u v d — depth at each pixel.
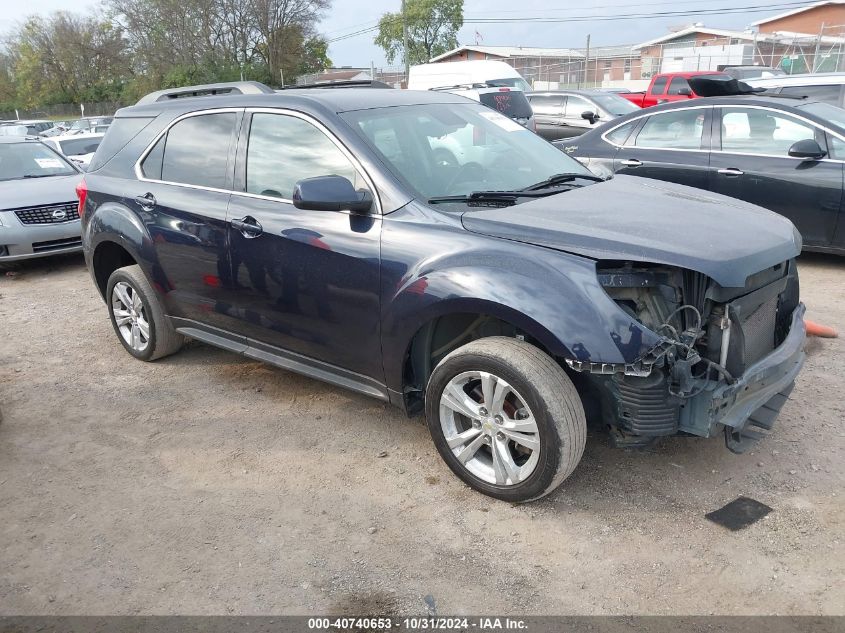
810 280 6.49
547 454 2.95
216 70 54.69
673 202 3.52
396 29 63.59
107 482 3.56
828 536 2.90
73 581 2.85
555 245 2.95
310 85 4.97
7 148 9.31
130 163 4.76
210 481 3.53
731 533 2.95
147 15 55.66
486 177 3.76
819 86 8.57
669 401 2.88
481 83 18.23
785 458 3.49
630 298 2.90
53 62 70.44
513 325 3.18
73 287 7.56
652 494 3.24
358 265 3.40
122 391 4.66
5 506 3.39
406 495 3.34
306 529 3.11
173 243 4.36
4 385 4.85
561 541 2.95
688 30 48.59
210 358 5.18
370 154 3.51
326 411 4.25
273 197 3.86
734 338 2.96
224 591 2.75
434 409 3.32
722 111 6.96
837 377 4.36
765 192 6.64
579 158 7.84
